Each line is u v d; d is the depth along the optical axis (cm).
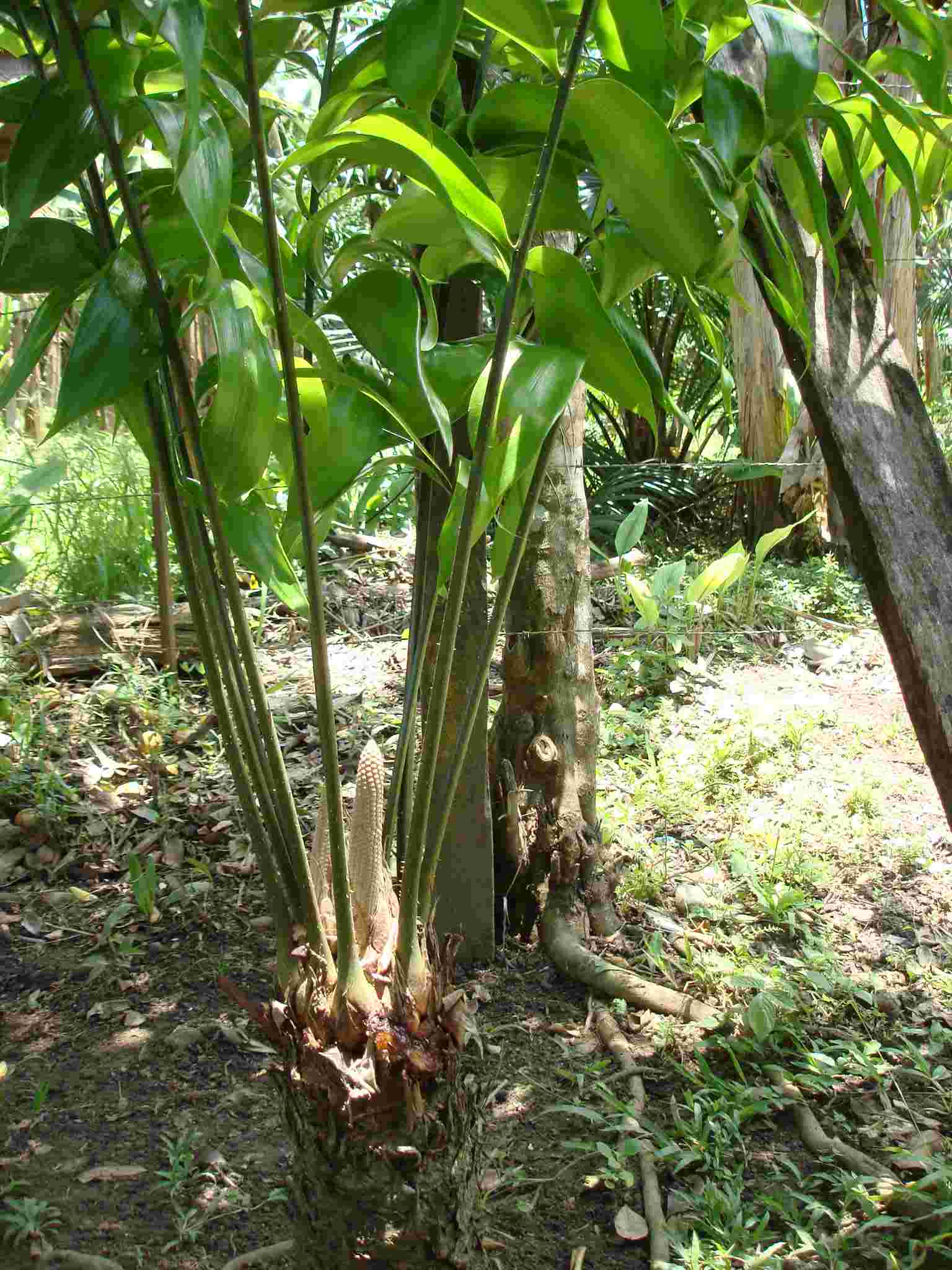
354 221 438
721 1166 175
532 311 135
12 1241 158
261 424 103
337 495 116
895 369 163
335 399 117
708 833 291
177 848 278
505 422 109
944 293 622
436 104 141
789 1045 208
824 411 158
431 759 116
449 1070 122
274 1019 123
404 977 120
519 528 123
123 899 259
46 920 250
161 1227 162
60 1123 185
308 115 158
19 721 318
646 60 107
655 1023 213
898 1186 165
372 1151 118
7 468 444
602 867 247
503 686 245
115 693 347
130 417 128
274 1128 184
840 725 364
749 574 476
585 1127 186
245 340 100
